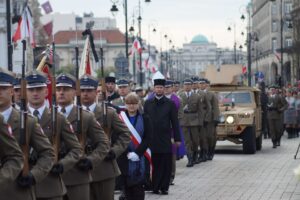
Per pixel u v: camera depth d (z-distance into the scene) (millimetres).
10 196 11109
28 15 33656
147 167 17969
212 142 33750
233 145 44125
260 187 24250
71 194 13727
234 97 38656
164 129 22750
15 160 10859
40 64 15977
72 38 160750
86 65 17891
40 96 12812
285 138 51781
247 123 36531
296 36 116375
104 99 16141
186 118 31047
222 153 38125
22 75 11695
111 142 15938
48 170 11617
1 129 10750
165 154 22625
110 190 15289
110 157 15188
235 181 25875
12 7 63062
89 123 14312
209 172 28828
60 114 13117
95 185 15148
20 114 11469
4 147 10828
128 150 17453
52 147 11898
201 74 62094
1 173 10781
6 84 11375
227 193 22875
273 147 42031
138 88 29734
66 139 13109
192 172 28844
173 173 24922
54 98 13031
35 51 19141
